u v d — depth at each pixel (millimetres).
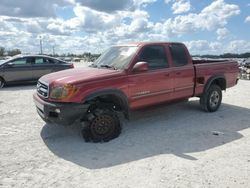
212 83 7828
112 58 6324
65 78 5324
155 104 6379
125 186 3682
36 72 14086
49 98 5242
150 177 3930
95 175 4004
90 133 5312
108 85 5410
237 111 7973
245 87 13203
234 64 8398
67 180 3854
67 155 4734
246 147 5113
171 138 5602
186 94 7008
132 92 5809
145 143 5309
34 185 3709
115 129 5551
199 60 8375
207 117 7246
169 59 6578
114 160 4527
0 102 9352
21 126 6402
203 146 5164
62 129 6129
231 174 4016
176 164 4363
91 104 5438
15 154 4762
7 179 3869
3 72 13203
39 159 4562
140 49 6070
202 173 4047
